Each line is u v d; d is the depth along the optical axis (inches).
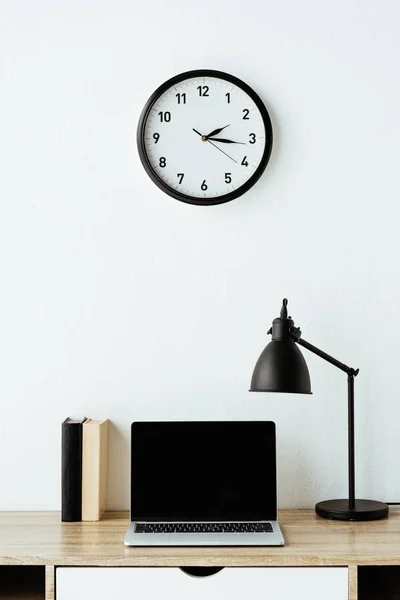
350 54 76.1
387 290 75.7
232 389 74.7
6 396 74.5
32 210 75.0
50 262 74.9
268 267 75.4
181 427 67.9
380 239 75.8
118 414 74.5
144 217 75.2
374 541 60.9
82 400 74.7
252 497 66.9
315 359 75.2
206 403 74.7
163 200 75.2
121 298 74.9
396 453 75.0
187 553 57.4
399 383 75.4
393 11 76.2
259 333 75.1
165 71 75.7
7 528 66.0
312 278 75.4
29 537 62.7
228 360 74.9
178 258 75.2
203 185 74.7
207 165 74.7
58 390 74.6
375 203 75.9
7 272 74.9
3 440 74.4
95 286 74.9
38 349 74.7
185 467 67.2
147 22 75.7
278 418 74.9
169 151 74.7
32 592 64.8
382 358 75.4
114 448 74.4
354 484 71.2
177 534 61.6
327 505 70.7
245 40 75.9
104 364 74.7
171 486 66.9
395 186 76.0
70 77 75.5
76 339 74.8
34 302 74.9
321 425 74.9
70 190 75.2
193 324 75.0
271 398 74.9
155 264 75.2
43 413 74.5
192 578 57.7
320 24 76.1
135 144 75.4
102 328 74.9
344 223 75.8
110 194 75.3
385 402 75.2
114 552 57.8
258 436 67.8
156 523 65.6
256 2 75.9
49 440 74.4
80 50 75.6
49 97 75.4
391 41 76.3
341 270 75.6
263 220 75.5
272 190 75.7
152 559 56.6
